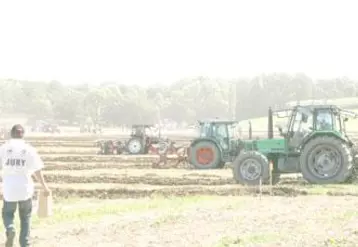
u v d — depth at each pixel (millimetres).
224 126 43750
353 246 13719
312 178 31422
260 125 170375
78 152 66562
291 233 15961
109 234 17125
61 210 23594
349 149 31172
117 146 63938
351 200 24516
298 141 32750
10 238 13398
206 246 14789
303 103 34125
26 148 13406
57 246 15445
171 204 24484
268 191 28609
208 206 23109
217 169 43469
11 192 13289
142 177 38156
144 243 15609
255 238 15297
